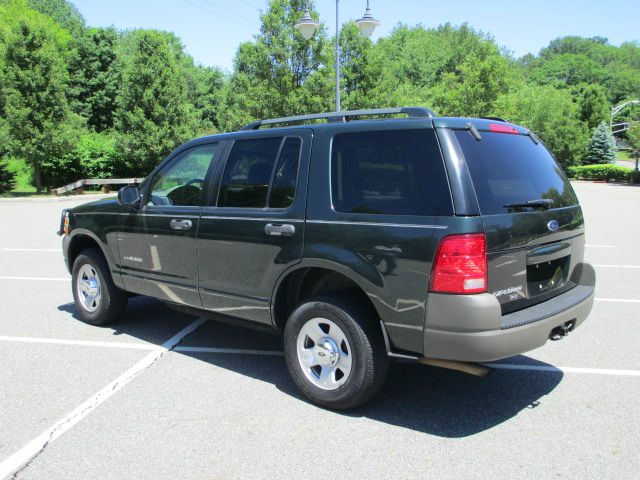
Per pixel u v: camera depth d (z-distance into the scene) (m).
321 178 3.66
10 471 2.93
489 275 3.08
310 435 3.30
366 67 26.30
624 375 4.28
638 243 11.22
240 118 22.70
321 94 21.52
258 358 4.64
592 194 28.50
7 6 53.53
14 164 31.86
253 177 4.08
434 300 3.08
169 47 29.59
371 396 3.51
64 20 70.00
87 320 5.56
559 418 3.54
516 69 81.06
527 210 3.38
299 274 3.83
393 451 3.12
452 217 3.05
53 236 12.20
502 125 3.68
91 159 29.06
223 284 4.20
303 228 3.65
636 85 115.94
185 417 3.54
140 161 29.38
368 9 16.22
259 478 2.86
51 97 23.69
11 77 23.20
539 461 3.02
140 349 4.85
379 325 3.46
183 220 4.42
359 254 3.36
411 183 3.26
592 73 117.12
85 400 3.80
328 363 3.59
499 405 3.74
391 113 3.67
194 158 4.57
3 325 5.56
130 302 6.52
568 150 54.81
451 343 3.06
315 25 16.58
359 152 3.53
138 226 4.83
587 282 3.99
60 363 4.50
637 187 37.25
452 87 33.94
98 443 3.22
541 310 3.35
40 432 3.35
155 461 3.02
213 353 4.76
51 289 7.18
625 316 5.93
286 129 3.99
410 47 73.31
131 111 29.03
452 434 3.32
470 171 3.17
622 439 3.26
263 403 3.75
